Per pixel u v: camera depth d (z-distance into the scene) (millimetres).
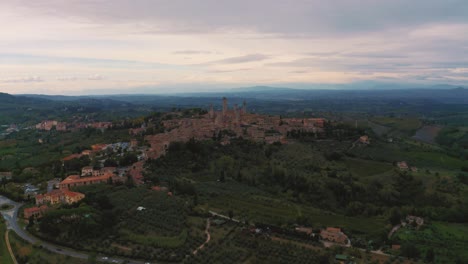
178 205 192875
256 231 173500
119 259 143000
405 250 163750
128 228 164375
